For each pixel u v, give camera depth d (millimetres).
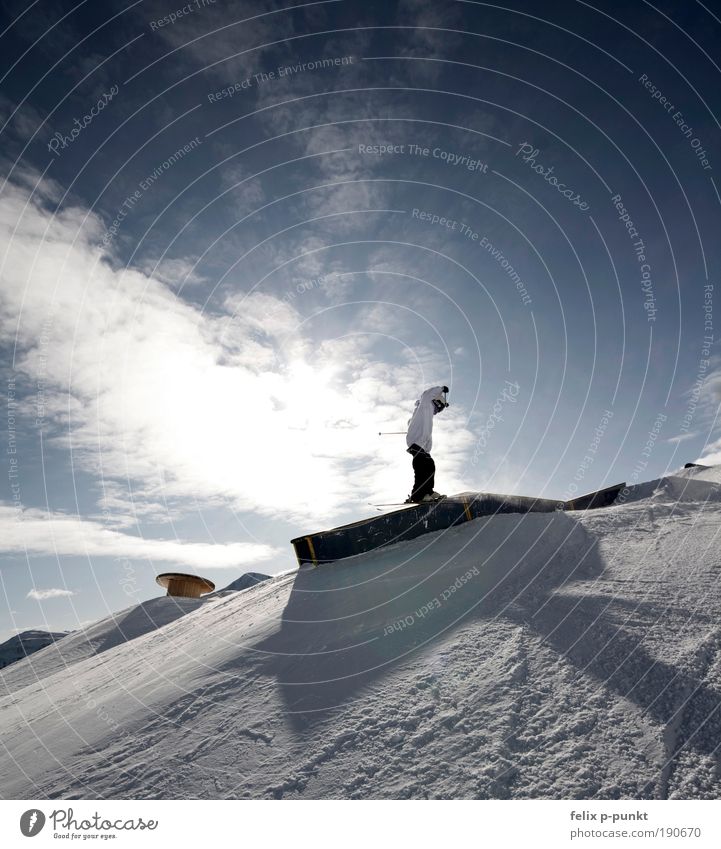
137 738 3689
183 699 4094
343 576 5938
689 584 4066
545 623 3844
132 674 5508
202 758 3217
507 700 3076
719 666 3008
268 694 3818
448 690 3289
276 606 5840
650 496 7094
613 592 4141
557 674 3230
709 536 4953
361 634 4359
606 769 2486
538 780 2494
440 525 6352
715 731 2574
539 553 5168
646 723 2715
